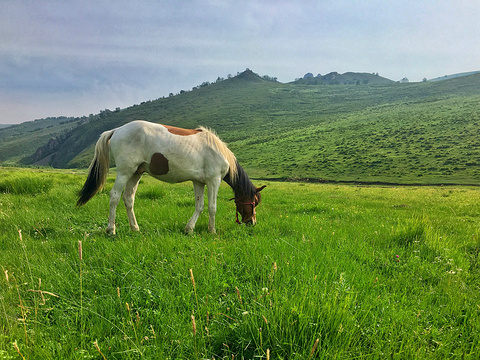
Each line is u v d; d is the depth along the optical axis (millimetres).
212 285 3301
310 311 2572
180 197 12195
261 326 2426
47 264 3771
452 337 2695
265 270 3678
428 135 85250
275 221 7277
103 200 9141
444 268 4426
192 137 6105
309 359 2016
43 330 2543
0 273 3455
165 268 3730
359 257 4699
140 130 5773
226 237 5863
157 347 2287
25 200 8594
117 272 3625
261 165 84688
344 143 94250
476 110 105688
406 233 5867
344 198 19203
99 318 2693
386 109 155500
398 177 57188
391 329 2586
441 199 20125
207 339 2414
